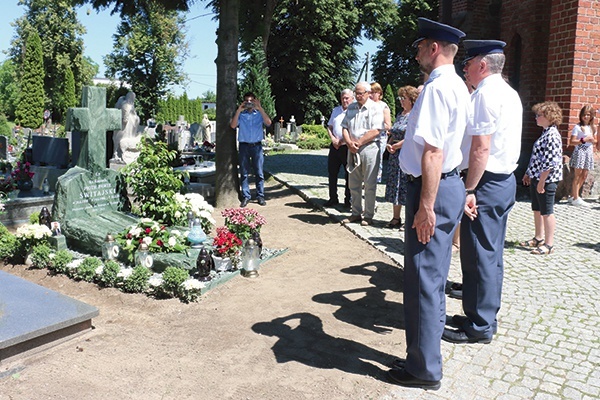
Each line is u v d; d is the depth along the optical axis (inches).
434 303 138.1
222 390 142.8
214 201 423.8
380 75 1740.9
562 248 278.1
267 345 170.2
